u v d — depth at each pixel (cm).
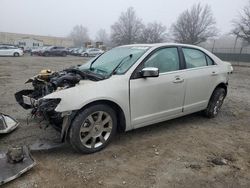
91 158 371
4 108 593
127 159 373
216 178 335
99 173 335
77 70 436
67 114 349
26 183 307
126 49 476
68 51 4356
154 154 391
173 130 491
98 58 496
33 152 378
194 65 501
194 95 497
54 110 349
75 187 306
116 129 407
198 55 517
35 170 334
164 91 438
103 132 395
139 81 407
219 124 538
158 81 427
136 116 413
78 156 374
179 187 314
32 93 447
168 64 454
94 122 377
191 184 320
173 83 448
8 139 418
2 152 364
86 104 359
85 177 325
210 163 372
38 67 1752
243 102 750
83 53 4072
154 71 396
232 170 356
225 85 573
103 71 430
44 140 415
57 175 326
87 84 372
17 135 434
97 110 373
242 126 534
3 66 1723
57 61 2520
